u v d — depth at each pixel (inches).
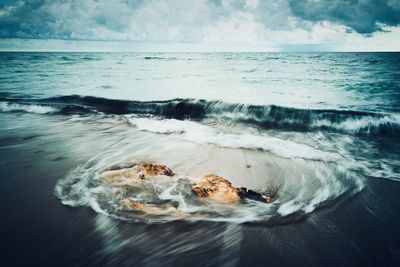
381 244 139.3
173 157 271.7
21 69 1316.4
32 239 143.6
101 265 124.0
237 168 242.7
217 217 161.0
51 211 169.8
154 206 170.4
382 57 2399.1
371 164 255.1
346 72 1163.3
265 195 186.1
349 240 142.7
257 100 571.8
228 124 429.7
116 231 148.7
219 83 859.4
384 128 376.5
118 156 276.1
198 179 205.6
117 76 1053.8
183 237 143.6
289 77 1023.0
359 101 558.6
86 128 390.9
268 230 150.3
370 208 175.8
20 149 300.4
